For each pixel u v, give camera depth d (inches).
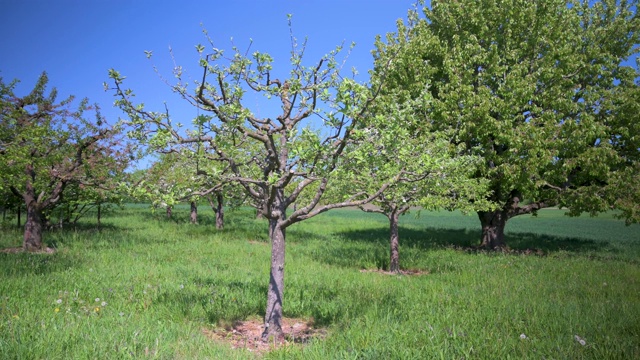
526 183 668.1
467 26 762.8
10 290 331.3
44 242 631.2
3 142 500.4
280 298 277.3
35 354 205.3
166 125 256.5
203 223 1111.0
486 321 291.6
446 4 780.0
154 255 551.5
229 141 281.7
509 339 252.4
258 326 304.7
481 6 753.0
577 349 235.1
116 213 1321.4
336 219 1637.6
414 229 1224.8
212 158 266.4
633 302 353.7
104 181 605.3
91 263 471.8
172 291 355.9
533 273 493.4
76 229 796.0
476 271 504.4
